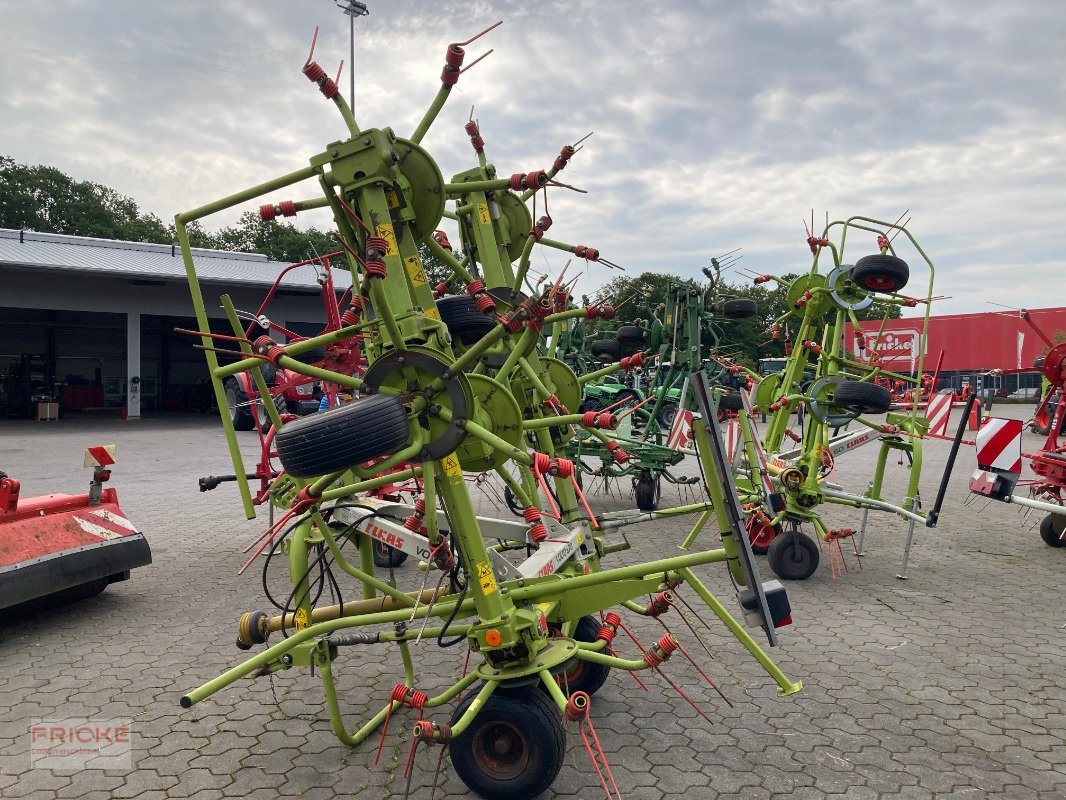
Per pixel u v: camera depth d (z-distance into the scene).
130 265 26.83
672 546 8.31
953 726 4.07
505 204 5.65
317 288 26.81
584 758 3.74
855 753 3.79
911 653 5.13
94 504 6.09
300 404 14.98
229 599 6.36
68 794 3.47
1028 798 3.40
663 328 9.95
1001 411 27.95
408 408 3.20
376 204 3.44
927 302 7.55
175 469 14.26
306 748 3.89
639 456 9.39
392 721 4.19
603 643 3.60
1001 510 10.47
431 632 3.55
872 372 7.77
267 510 10.11
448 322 4.39
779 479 7.18
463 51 3.47
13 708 4.34
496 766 3.33
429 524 3.37
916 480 7.21
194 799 3.43
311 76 3.43
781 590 3.40
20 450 17.48
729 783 3.51
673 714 4.22
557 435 5.63
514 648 3.34
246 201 3.87
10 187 54.34
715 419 3.32
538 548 4.61
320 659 3.64
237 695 4.52
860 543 7.83
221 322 31.67
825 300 7.82
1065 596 6.47
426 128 3.65
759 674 4.77
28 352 31.64
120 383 34.00
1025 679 4.70
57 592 5.85
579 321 13.25
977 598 6.42
